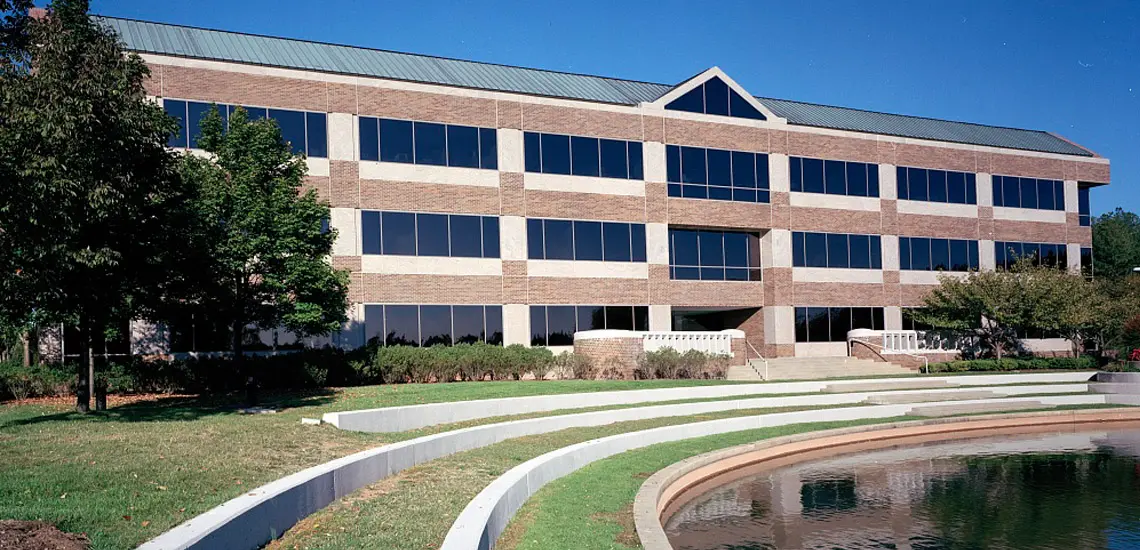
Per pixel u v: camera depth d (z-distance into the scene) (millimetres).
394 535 8211
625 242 32844
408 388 22547
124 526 7188
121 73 14570
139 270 16281
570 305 31469
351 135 27938
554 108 31750
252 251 17562
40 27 14086
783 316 35938
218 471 9602
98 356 23625
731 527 12289
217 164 18703
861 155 38688
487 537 8328
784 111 39906
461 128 29984
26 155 12930
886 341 35844
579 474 13484
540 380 27203
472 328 29516
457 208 29578
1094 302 37375
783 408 23859
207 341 25188
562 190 31641
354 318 27422
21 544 6293
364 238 27922
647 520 10125
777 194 36344
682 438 18906
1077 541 11570
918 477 16484
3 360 23750
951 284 36531
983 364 35062
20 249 14102
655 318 33219
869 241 38531
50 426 13484
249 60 27797
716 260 35688
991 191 42031
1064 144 46938
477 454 13977
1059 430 24047
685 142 34438
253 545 7453
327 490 9391
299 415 15836
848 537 11742
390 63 31469
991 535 11914
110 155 14047
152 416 15609
